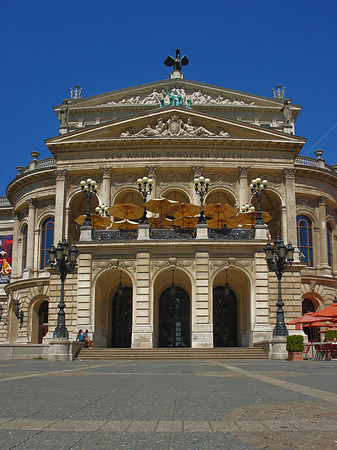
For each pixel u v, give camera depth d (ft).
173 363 92.68
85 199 192.03
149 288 131.34
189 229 139.23
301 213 203.72
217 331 163.63
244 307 154.10
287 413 25.68
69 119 222.07
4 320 229.86
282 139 183.11
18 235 219.41
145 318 129.49
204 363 91.71
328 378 49.37
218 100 223.71
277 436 20.34
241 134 184.34
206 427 22.11
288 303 160.04
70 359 112.57
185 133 183.42
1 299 232.53
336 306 125.18
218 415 25.26
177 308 164.86
